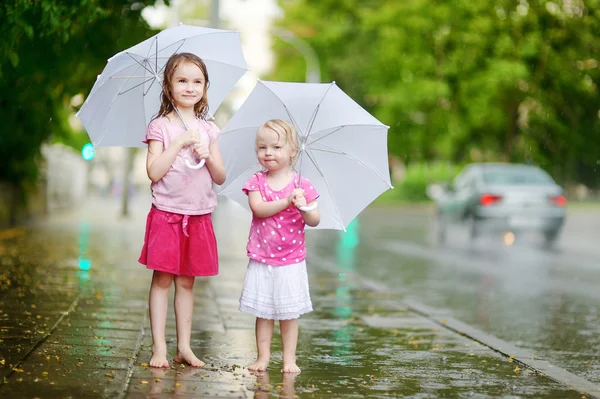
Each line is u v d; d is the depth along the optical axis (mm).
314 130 7348
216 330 9359
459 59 50719
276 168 7121
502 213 25719
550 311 12469
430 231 32750
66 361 6977
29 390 5980
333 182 7621
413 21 51156
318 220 7000
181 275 7301
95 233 24781
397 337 9469
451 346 8992
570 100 49469
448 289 15047
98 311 9914
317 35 70438
